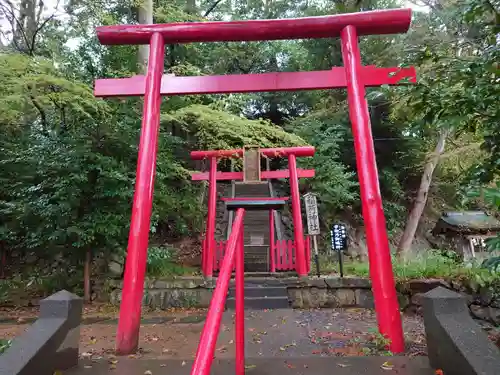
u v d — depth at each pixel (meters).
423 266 6.25
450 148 10.85
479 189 1.87
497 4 2.42
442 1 7.31
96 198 6.75
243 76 4.68
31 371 2.12
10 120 6.95
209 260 7.93
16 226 7.11
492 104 2.24
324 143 12.71
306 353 3.40
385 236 3.61
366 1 11.25
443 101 2.39
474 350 1.93
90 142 6.70
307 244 8.16
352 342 3.60
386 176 13.88
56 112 7.42
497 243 2.10
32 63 6.28
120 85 4.73
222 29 4.39
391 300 3.37
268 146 9.57
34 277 7.23
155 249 7.31
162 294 6.76
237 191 15.01
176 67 9.21
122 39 4.46
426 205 14.20
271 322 4.99
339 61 13.88
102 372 2.49
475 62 2.19
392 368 2.44
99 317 5.71
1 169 7.26
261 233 12.20
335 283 6.79
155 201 7.48
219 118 7.90
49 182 6.54
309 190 12.97
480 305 5.23
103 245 7.05
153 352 3.50
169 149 8.43
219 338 4.13
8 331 4.92
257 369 2.54
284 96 17.56
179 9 10.48
